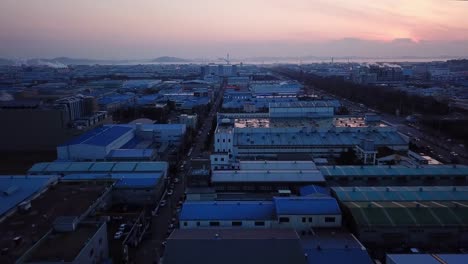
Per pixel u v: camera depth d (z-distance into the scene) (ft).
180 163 247.50
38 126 281.74
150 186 174.29
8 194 155.43
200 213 135.54
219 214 135.13
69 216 129.39
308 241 119.24
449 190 154.10
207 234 118.01
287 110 319.27
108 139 250.98
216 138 237.45
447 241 126.21
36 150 284.20
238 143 244.42
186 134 309.22
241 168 184.85
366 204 138.51
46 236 118.01
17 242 113.29
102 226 126.82
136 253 131.03
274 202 141.38
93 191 164.14
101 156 233.76
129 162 211.20
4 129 282.56
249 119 310.45
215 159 199.21
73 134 282.77
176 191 194.08
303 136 253.65
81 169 198.80
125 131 282.36
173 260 104.06
